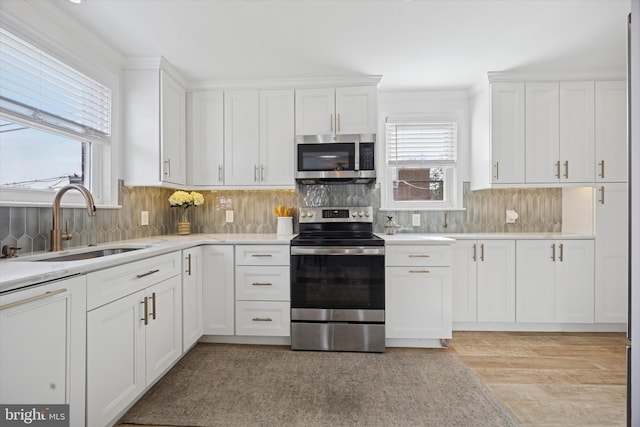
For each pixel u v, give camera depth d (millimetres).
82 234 2250
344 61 2742
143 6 1979
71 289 1344
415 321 2689
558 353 2574
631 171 971
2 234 1688
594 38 2406
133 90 2678
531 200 3402
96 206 2332
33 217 1870
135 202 2834
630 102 978
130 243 2396
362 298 2646
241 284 2730
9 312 1082
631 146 973
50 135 2092
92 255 2105
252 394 2000
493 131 3012
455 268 3012
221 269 2740
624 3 1996
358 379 2182
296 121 3080
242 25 2197
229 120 3127
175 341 2268
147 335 1911
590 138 2977
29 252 1842
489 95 3023
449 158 3473
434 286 2688
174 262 2260
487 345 2738
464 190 3443
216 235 3203
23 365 1134
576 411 1829
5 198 1758
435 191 3514
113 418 1602
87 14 2055
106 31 2262
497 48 2541
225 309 2740
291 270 2688
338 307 2652
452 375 2234
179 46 2479
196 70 2902
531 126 3002
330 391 2033
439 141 3480
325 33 2311
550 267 2971
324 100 3064
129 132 2682
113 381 1606
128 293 1732
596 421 1744
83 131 2266
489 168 3033
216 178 3135
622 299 2941
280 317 2707
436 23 2197
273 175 3100
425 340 2725
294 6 1995
